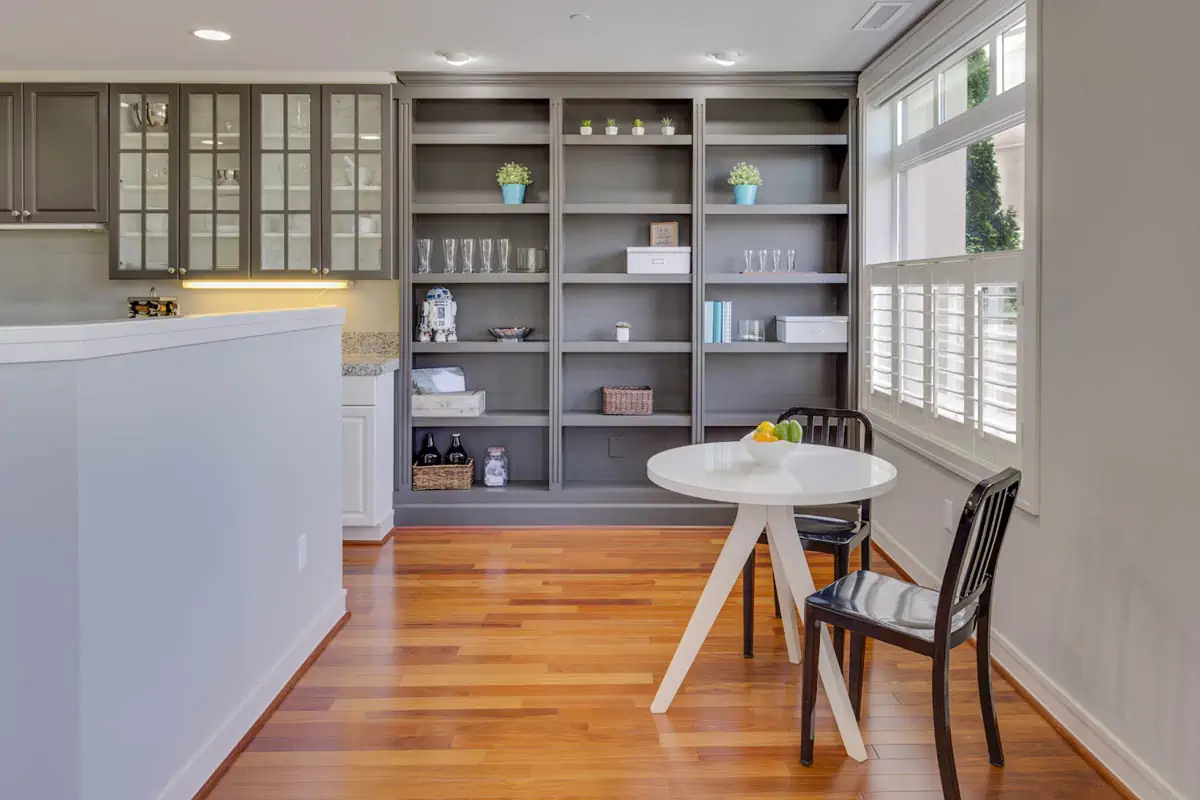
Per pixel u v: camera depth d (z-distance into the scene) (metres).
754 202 4.89
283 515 2.71
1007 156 3.28
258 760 2.29
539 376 4.99
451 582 3.79
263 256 4.55
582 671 2.85
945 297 3.39
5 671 1.56
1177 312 1.94
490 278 4.64
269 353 2.59
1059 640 2.50
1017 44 3.14
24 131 4.47
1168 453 1.98
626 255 4.85
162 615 1.95
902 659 2.96
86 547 1.65
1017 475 2.07
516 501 4.72
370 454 4.32
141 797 1.86
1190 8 1.88
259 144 4.50
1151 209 2.04
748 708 2.59
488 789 2.15
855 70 4.49
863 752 2.29
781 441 2.60
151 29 3.79
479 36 3.90
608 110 4.85
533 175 4.87
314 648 2.97
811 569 3.98
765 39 3.97
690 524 4.72
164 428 1.95
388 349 4.89
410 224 4.62
